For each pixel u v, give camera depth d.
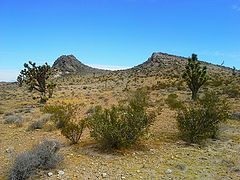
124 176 9.55
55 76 166.00
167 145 13.44
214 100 15.50
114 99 44.97
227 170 10.23
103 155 11.77
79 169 10.16
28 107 42.47
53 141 12.15
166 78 87.25
